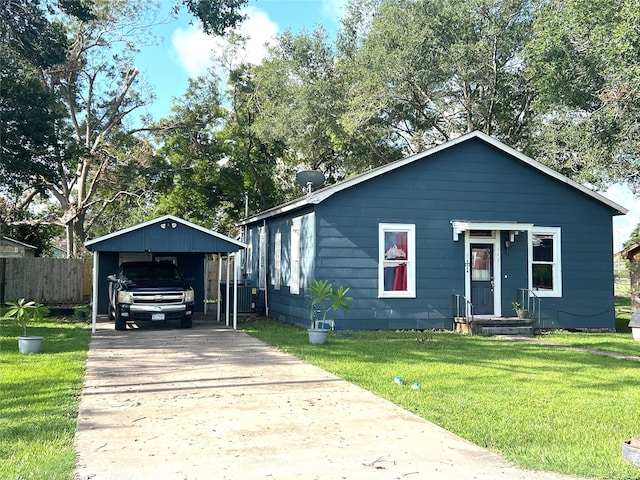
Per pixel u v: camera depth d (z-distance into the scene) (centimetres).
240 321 1911
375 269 1631
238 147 3472
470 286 1703
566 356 1197
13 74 1830
